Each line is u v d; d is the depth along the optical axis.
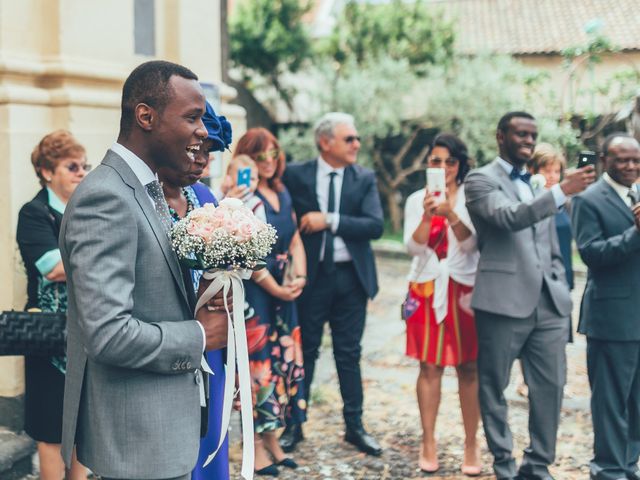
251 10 16.23
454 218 4.04
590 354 3.93
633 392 3.92
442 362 4.12
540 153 5.03
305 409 4.32
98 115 4.59
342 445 4.59
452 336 4.12
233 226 2.17
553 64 14.67
